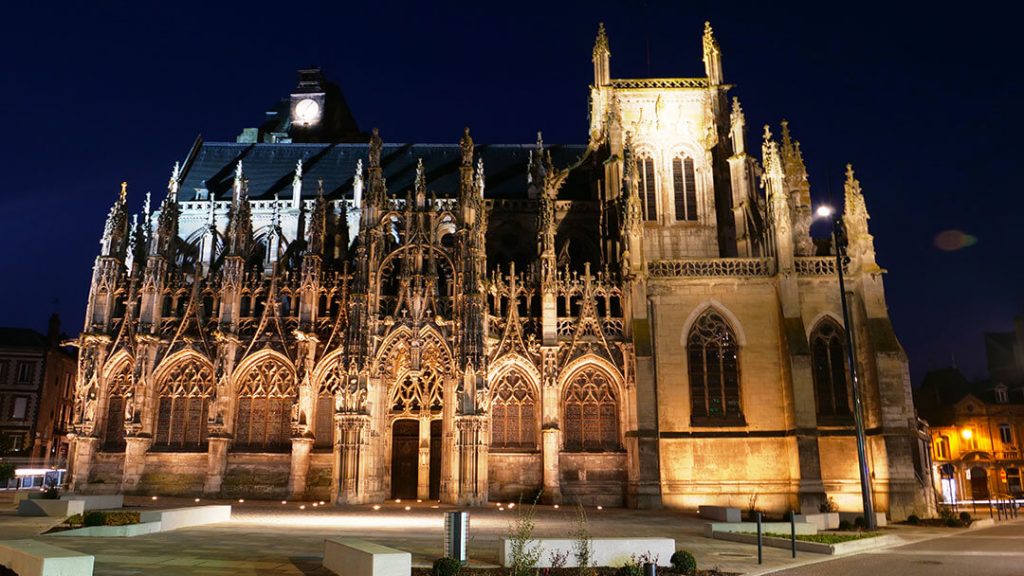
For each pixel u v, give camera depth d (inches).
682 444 2014.0
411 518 1461.6
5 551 718.5
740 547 1115.9
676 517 1662.2
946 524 1631.4
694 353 2098.9
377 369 2010.3
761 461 2004.2
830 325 2098.9
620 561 842.2
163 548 915.4
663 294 2132.1
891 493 1883.6
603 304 2161.7
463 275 2011.6
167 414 2080.5
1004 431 3693.4
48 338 3843.5
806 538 1141.7
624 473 1995.6
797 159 2443.4
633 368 2023.9
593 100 2598.4
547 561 830.5
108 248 2133.4
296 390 2055.9
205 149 2824.8
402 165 2773.1
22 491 2319.1
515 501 1968.5
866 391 2037.4
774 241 2129.7
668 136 2556.6
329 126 3314.5
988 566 933.8
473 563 845.2
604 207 2358.5
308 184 2704.2
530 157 2625.5
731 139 2536.9
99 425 2052.2
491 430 2033.7
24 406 3619.6
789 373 2011.6
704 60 2630.4
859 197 2146.9
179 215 2509.8
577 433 2036.2
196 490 2014.0
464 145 2167.8
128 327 2101.4
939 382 4079.7
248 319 2132.1
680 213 2501.2
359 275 2015.3
